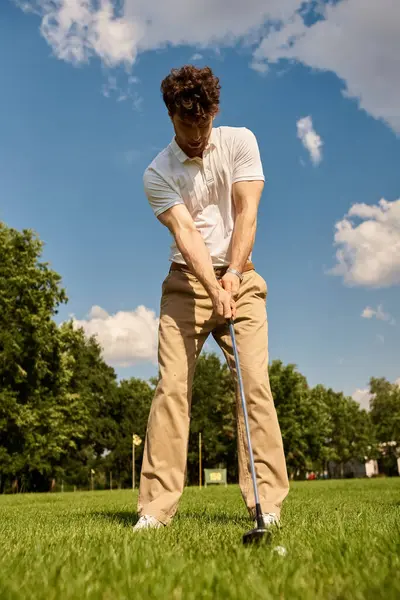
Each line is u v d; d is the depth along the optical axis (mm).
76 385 43188
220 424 59406
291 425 57062
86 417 35562
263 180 4012
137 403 59562
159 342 3998
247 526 3527
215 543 2598
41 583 1756
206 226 4051
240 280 3818
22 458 31344
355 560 2000
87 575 1826
